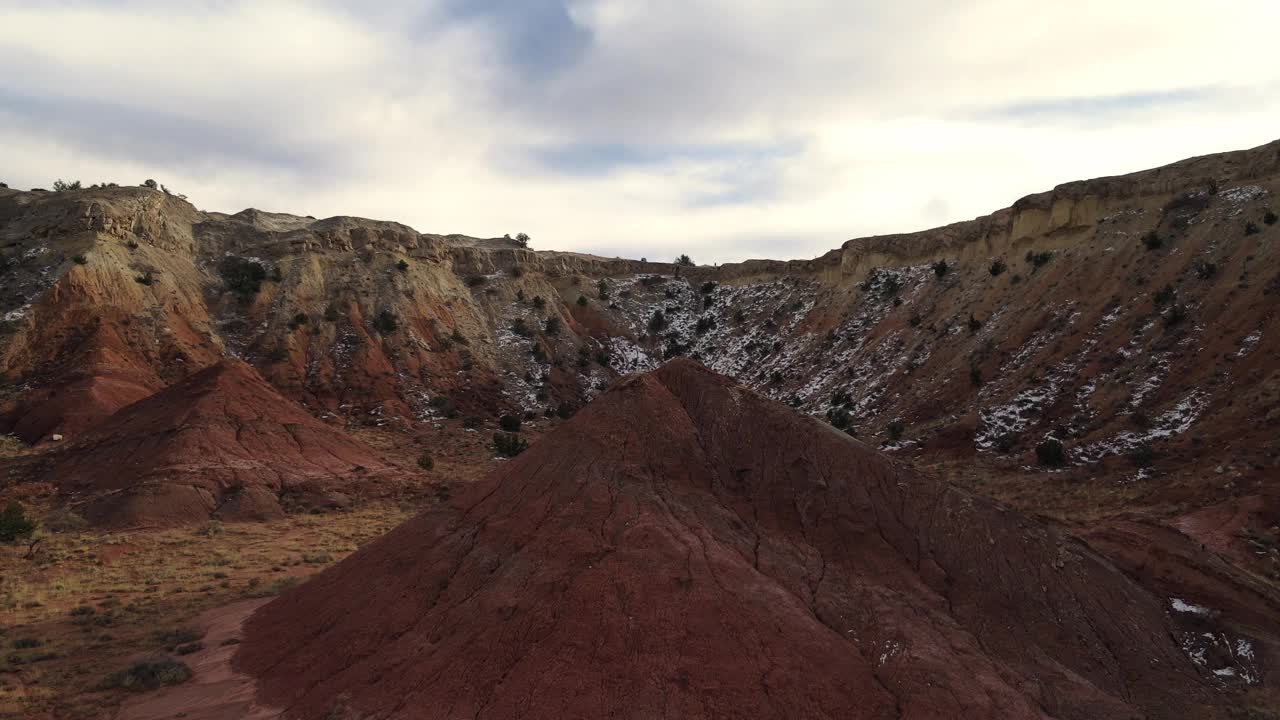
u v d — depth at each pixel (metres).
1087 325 66.06
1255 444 42.94
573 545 18.56
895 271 105.75
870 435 69.94
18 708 17.83
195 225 106.94
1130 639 18.78
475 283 120.75
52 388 68.38
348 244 110.94
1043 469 51.47
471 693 15.67
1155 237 68.81
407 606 18.98
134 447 51.12
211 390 56.66
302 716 16.56
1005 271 83.62
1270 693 18.03
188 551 36.81
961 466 56.41
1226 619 20.75
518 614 17.09
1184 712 16.86
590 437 22.12
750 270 140.00
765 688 15.10
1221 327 55.78
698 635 16.09
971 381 69.94
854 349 95.62
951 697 15.20
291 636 20.52
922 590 18.44
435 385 92.88
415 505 51.09
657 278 145.50
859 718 14.70
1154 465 46.16
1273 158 67.62
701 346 125.44
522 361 106.50
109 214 89.62
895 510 20.56
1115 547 24.19
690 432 22.30
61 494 47.50
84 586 30.03
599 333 124.94
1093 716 15.83
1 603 27.30
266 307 95.06
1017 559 19.86
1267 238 60.19
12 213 95.38
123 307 81.69
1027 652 17.41
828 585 18.20
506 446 73.06
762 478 21.23
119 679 19.41
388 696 16.14
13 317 74.94
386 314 99.38
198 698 18.20
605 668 15.55
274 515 46.22
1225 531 35.19
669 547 18.14
